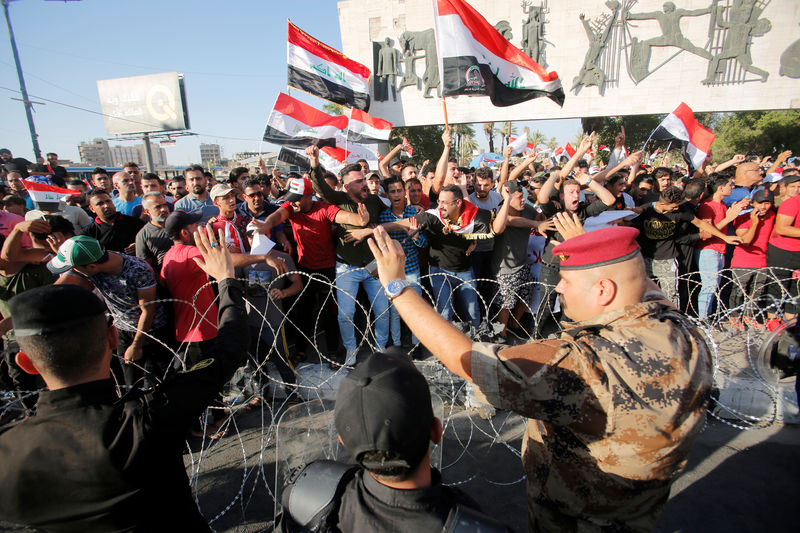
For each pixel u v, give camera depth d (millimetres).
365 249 4145
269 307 3662
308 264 4453
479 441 3172
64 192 4539
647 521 1282
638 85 15758
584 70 15922
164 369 3324
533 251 5395
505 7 16156
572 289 1323
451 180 5852
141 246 3938
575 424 1134
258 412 3592
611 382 1077
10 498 1109
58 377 1176
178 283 3170
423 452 919
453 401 3254
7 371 3543
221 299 1575
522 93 5074
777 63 14617
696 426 1126
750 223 4965
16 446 1129
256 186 4684
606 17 15516
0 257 3350
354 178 4180
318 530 989
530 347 1159
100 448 1117
